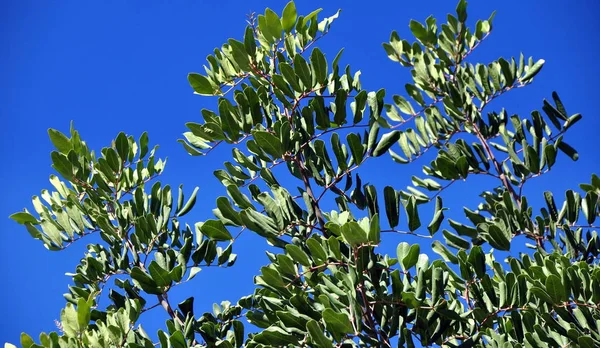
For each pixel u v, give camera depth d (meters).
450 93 6.85
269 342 4.62
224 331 5.55
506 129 6.91
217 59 5.42
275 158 4.91
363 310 4.59
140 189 5.78
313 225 4.86
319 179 4.96
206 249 5.41
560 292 4.55
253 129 5.03
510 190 6.51
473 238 6.07
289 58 5.22
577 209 6.17
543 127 6.60
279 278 4.64
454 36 7.27
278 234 4.70
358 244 4.30
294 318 4.56
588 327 4.63
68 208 5.86
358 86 5.21
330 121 5.05
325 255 4.49
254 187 5.13
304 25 5.31
